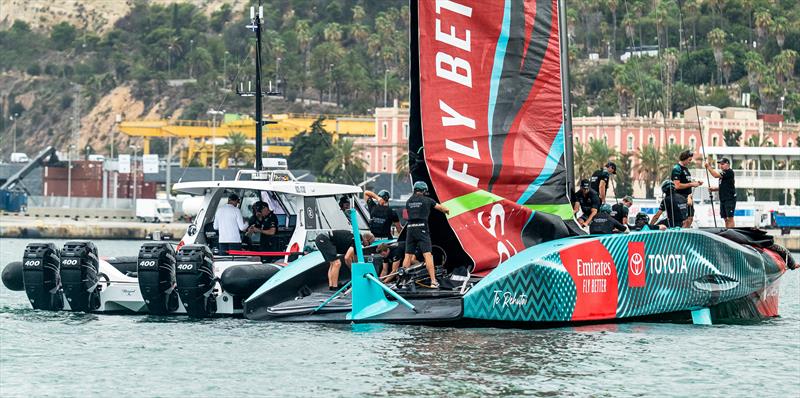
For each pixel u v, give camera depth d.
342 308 37.34
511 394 27.66
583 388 28.48
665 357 32.78
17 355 32.59
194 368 30.67
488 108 37.53
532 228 37.62
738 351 34.12
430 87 37.22
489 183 37.44
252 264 39.12
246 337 35.19
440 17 37.25
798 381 29.86
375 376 29.45
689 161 43.03
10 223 186.88
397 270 38.50
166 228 178.50
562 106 38.09
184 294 38.78
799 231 152.62
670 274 39.00
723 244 40.59
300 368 30.50
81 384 28.86
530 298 35.97
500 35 37.59
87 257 40.75
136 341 34.66
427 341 34.34
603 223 41.25
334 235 40.19
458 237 37.03
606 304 37.34
